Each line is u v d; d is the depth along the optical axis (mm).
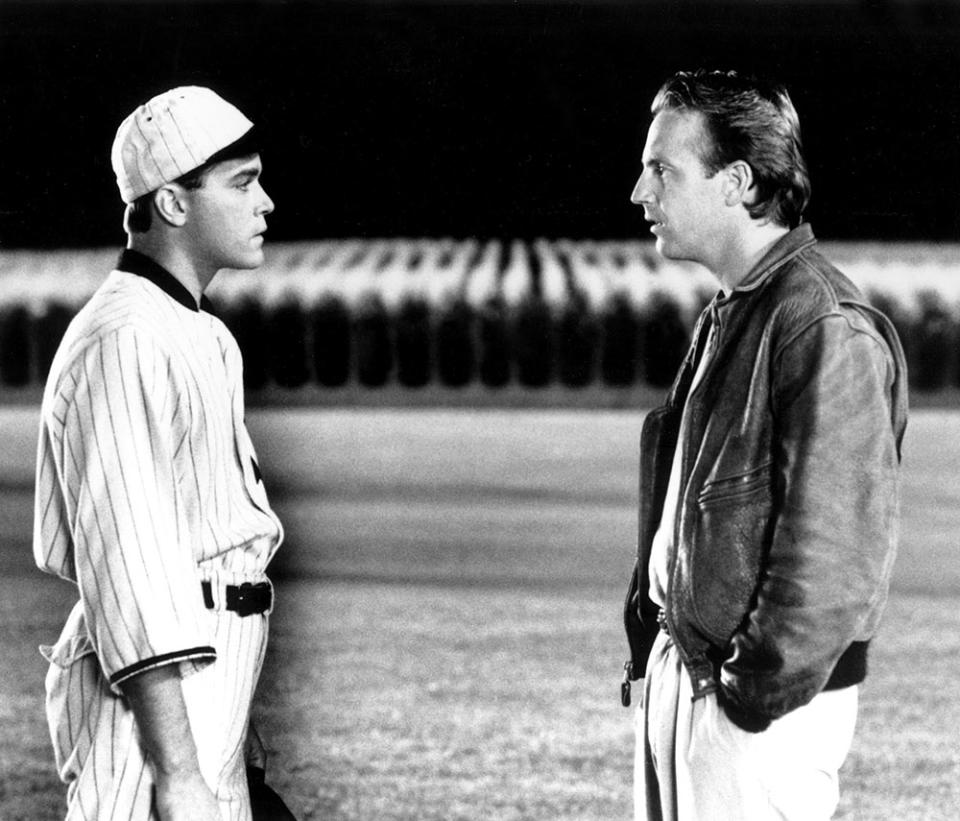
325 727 6680
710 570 2553
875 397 2457
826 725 2553
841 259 23766
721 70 2738
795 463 2445
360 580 10906
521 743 6422
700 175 2670
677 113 2695
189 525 2607
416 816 5371
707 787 2584
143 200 2652
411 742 6410
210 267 2729
